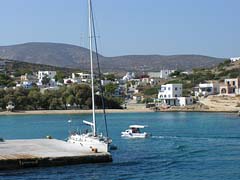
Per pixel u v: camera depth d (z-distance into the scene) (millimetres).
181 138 93812
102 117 169625
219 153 70125
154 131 111375
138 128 101938
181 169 55656
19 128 124375
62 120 153750
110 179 48812
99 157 55594
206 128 119938
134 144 82688
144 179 49438
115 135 101062
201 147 78000
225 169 55844
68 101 199750
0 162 50875
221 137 95562
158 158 63969
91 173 51000
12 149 59281
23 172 50500
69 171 51438
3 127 128375
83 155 54656
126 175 51062
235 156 66938
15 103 198750
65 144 65000
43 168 52406
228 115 182500
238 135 99812
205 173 53250
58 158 53312
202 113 197125
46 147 61438
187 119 159750
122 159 61750
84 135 65125
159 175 51750
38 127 127062
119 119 159625
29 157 52469
